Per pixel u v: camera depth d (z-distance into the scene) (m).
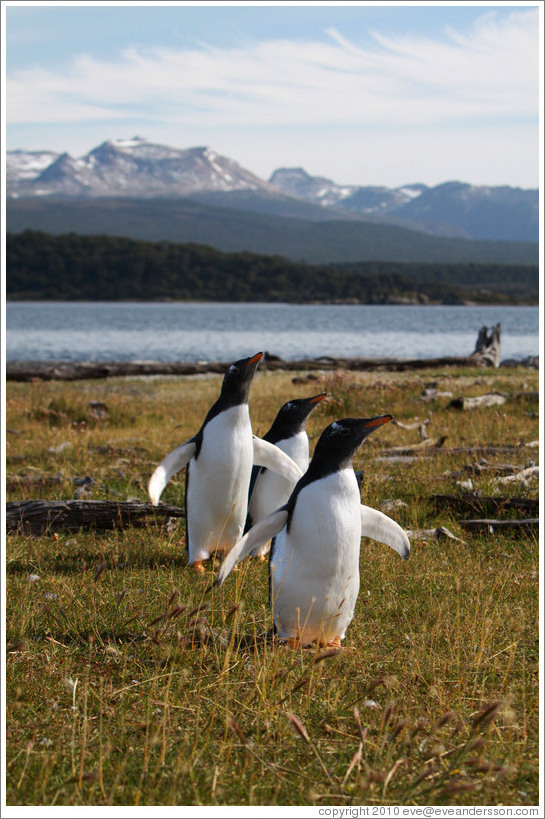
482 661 5.21
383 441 13.61
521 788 3.89
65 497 9.85
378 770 3.91
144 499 9.84
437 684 4.83
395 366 31.02
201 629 5.37
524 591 6.67
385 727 4.05
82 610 5.96
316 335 82.69
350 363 31.53
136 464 12.12
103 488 10.20
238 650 5.12
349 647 5.34
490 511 9.21
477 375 25.55
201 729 4.27
